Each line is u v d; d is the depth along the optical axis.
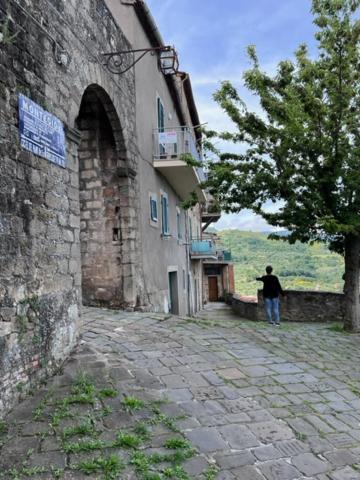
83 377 4.68
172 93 15.13
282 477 3.34
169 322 7.84
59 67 5.54
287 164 9.48
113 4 9.98
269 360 6.20
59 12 5.64
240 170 9.67
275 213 9.77
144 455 3.40
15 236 4.18
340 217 9.25
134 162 9.67
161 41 11.80
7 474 3.04
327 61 9.42
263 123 9.61
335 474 3.46
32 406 4.02
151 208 11.03
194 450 3.57
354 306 10.15
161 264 12.02
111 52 8.18
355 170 9.12
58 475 3.06
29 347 4.34
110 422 3.85
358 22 8.88
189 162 10.17
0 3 4.12
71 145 5.76
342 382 5.71
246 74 9.41
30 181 4.54
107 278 9.13
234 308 20.78
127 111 9.30
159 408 4.22
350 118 9.19
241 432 3.97
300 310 13.35
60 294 5.18
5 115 4.11
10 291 4.04
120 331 6.84
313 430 4.17
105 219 9.18
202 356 5.96
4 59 4.14
